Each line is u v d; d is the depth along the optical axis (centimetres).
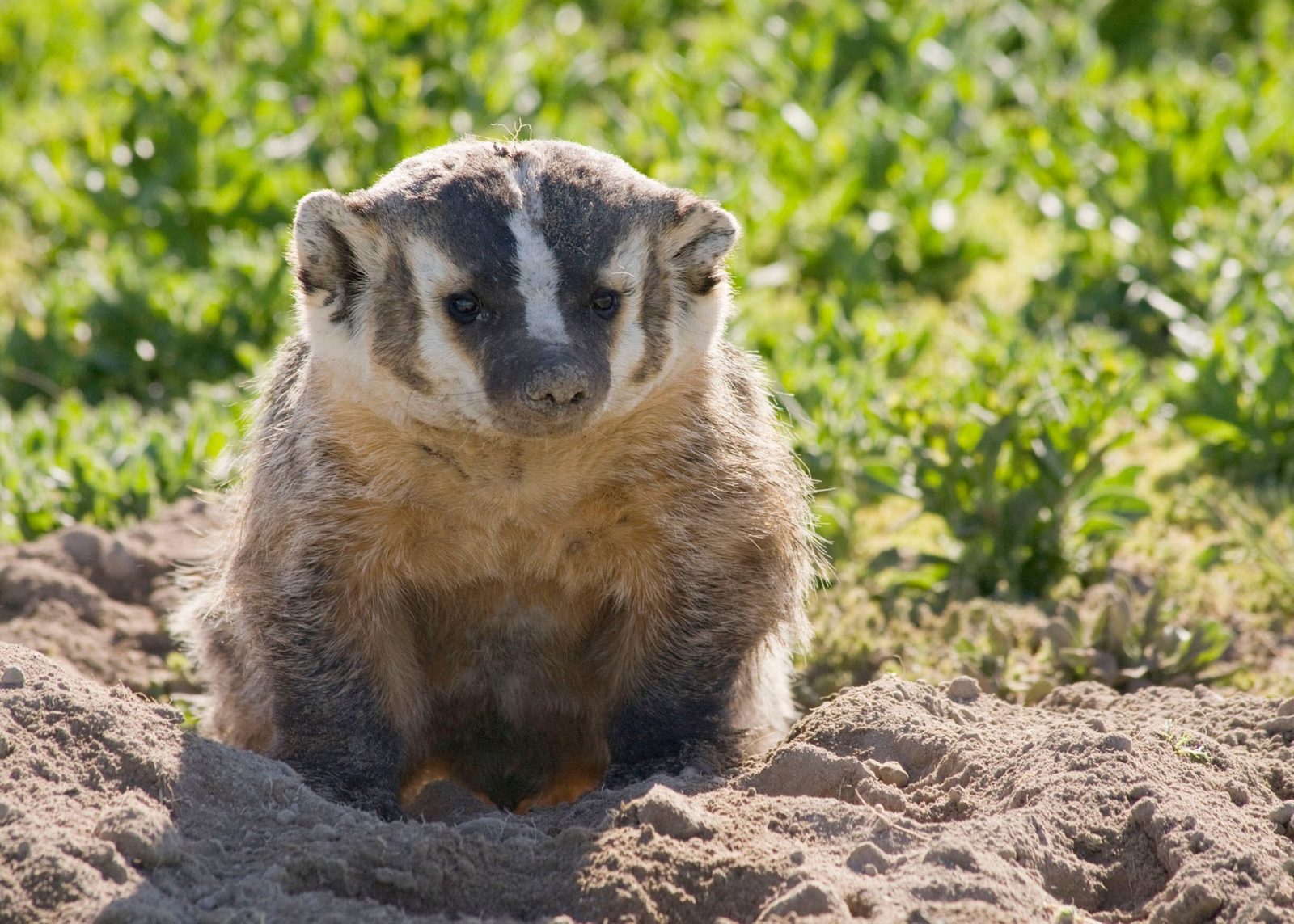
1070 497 1215
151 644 1145
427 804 848
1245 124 1844
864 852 655
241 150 1727
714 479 851
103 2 2148
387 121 1791
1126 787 715
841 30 2067
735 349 962
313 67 1873
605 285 796
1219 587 1179
